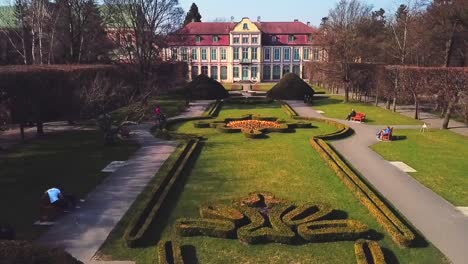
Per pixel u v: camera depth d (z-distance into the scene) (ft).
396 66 181.78
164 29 226.17
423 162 98.89
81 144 116.47
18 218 64.49
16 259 29.78
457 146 116.57
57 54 211.00
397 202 73.00
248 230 58.44
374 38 277.23
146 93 170.09
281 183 81.71
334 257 53.52
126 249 55.06
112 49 233.35
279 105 204.64
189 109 191.01
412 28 217.36
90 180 83.15
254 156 102.68
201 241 57.41
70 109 134.62
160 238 58.08
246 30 373.20
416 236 58.70
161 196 70.95
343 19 258.16
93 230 60.49
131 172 88.38
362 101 225.76
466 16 181.78
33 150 109.29
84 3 210.59
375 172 90.58
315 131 137.18
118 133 123.85
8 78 112.88
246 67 381.19
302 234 57.57
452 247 56.85
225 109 190.70
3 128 107.86
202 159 99.76
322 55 256.11
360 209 68.74
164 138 123.65
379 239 58.34
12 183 81.41
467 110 138.62
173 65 242.78
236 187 79.20
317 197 74.18
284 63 384.47
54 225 62.03
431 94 157.69
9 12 248.11
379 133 126.82
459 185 82.17
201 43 380.78
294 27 386.73
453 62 224.74
